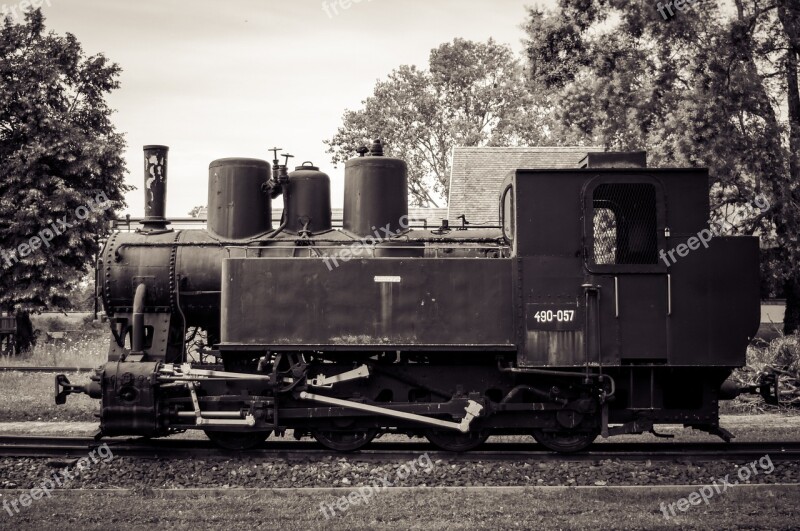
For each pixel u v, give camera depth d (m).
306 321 9.20
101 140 28.06
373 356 9.66
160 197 10.50
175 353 10.23
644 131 19.78
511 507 7.31
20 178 26.48
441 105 49.41
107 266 10.05
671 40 18.84
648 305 8.99
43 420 12.83
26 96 27.00
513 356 9.32
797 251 19.53
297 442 10.18
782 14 19.09
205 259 9.99
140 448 9.38
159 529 6.68
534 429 9.43
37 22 28.48
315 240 9.77
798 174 19.25
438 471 8.64
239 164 10.16
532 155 27.56
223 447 9.59
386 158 10.05
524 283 9.05
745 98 18.70
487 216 25.83
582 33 20.25
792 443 9.62
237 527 6.73
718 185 19.77
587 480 8.44
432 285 9.16
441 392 9.45
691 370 9.17
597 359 8.94
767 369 15.58
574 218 9.10
